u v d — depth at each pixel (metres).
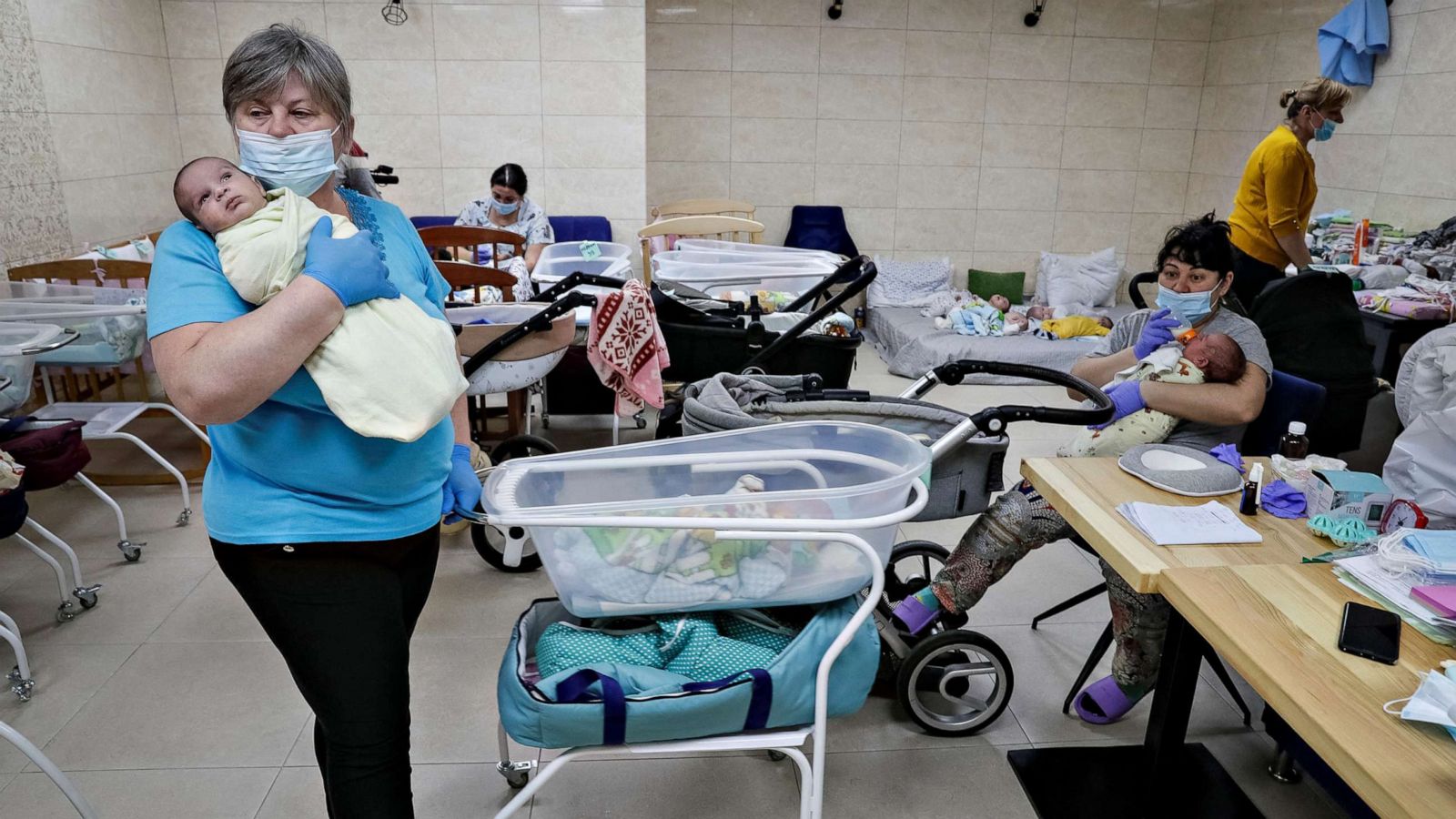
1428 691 1.05
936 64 5.90
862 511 1.48
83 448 2.52
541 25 5.07
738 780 1.92
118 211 4.49
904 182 6.13
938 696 2.15
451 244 3.96
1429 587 1.29
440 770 1.93
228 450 1.22
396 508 1.29
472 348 2.79
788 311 2.89
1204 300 2.09
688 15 5.72
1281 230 3.72
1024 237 6.29
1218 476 1.73
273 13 4.95
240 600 2.60
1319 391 2.10
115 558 2.83
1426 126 4.35
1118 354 2.23
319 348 1.14
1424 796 0.93
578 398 3.93
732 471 1.62
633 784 1.90
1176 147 6.15
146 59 4.74
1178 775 1.89
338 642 1.26
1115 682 2.05
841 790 1.88
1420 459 1.54
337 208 1.34
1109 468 1.84
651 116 5.89
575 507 1.40
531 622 1.62
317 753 1.48
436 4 5.00
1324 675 1.14
